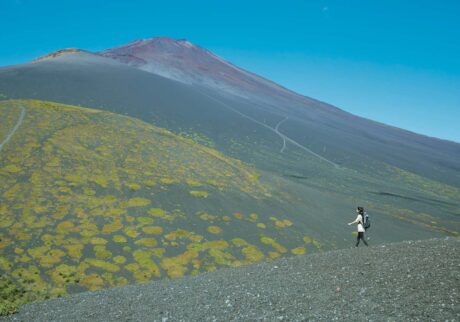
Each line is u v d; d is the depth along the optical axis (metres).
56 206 42.75
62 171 50.94
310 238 49.91
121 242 38.72
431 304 11.98
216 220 48.28
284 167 116.12
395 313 11.56
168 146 70.94
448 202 121.62
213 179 61.38
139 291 19.25
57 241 36.44
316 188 94.56
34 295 28.34
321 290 14.53
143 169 57.84
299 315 12.16
